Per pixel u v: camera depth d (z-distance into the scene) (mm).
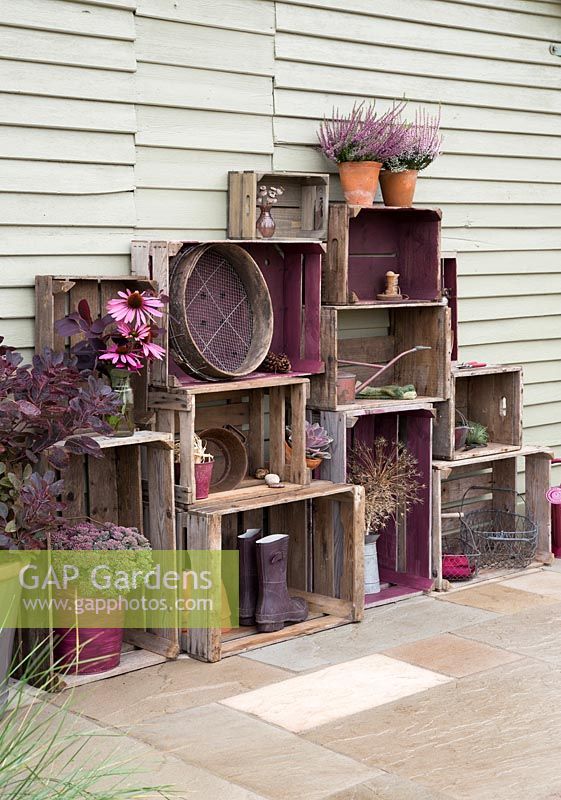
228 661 4426
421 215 5496
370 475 5219
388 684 4148
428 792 3254
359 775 3375
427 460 5355
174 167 4777
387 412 5195
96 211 4527
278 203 5184
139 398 4527
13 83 4219
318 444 4949
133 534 4242
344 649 4566
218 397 5043
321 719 3818
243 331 4871
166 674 4273
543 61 6277
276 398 4953
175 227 4809
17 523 3752
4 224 4250
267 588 4734
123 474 4586
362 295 5531
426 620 4953
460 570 5539
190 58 4762
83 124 4441
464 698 4004
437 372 5477
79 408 3848
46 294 4266
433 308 5480
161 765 3439
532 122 6289
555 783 3311
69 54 4363
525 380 6469
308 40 5191
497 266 6215
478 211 6082
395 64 5570
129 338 4184
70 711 3883
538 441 6594
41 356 3947
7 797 2605
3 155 4223
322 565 5129
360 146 5145
